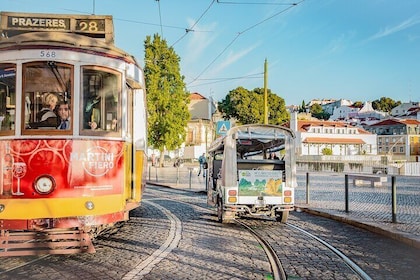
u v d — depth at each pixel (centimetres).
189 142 7438
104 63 808
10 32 869
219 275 669
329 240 963
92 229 812
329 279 654
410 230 995
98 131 791
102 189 784
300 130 8462
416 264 743
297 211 1502
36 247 723
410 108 12794
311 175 3816
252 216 1355
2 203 734
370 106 13675
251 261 763
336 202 1644
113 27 915
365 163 5016
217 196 1287
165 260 768
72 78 775
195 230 1095
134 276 662
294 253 829
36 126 754
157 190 2511
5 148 747
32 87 759
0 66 767
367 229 1093
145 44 4606
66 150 758
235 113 7625
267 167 1224
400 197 1836
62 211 743
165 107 4575
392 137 9606
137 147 1018
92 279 648
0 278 657
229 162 1187
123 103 835
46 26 881
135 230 1091
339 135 8556
